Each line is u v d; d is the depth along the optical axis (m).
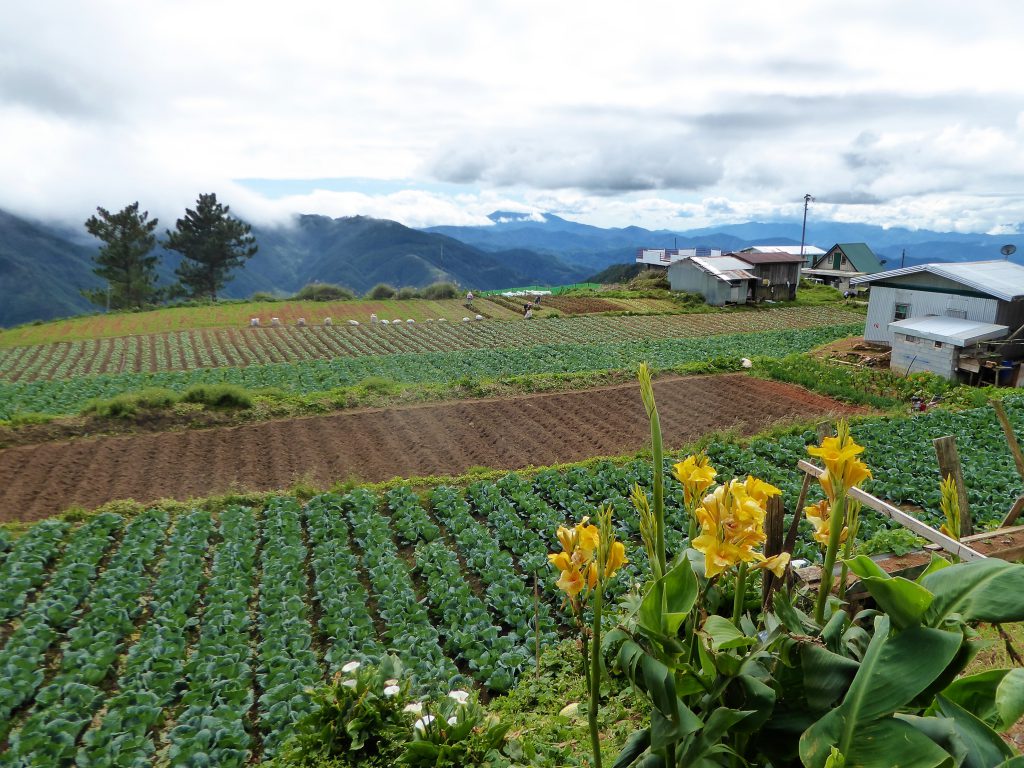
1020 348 27.59
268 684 9.55
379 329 44.28
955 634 2.49
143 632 10.92
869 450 19.00
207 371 32.38
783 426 21.69
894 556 8.58
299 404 24.44
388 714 7.38
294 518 15.38
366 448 21.27
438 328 44.75
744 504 2.74
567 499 16.38
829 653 2.81
